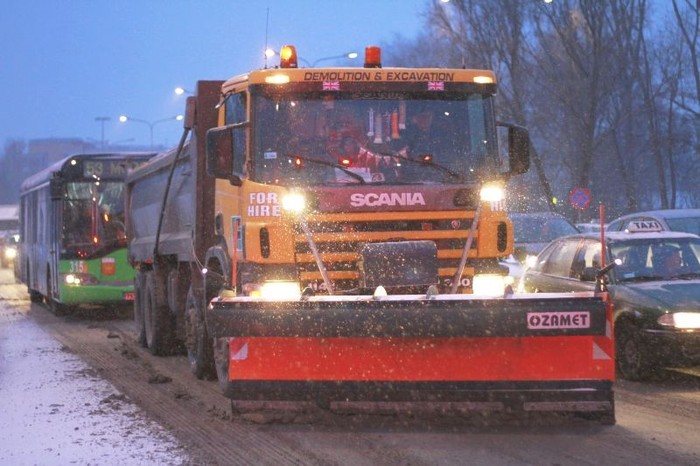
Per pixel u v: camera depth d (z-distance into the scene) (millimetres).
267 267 9039
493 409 8039
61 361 14164
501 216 9281
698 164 46375
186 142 12594
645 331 11148
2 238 54219
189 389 11305
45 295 23906
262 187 9148
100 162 21391
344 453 7734
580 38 40344
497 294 8422
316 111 9438
